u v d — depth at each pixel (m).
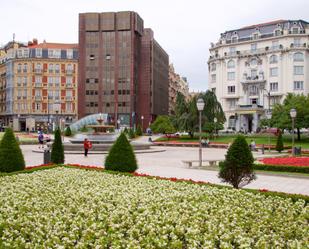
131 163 18.86
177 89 159.75
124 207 10.70
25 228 8.69
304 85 81.94
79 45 98.88
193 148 50.84
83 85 98.56
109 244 7.89
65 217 9.61
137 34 101.69
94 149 40.03
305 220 9.96
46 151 24.09
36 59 97.06
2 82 106.56
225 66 90.94
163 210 10.46
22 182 15.25
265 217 9.92
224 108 90.94
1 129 90.81
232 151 14.35
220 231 8.45
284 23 84.81
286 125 56.66
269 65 84.94
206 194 12.79
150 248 7.49
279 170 23.33
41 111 97.31
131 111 97.31
